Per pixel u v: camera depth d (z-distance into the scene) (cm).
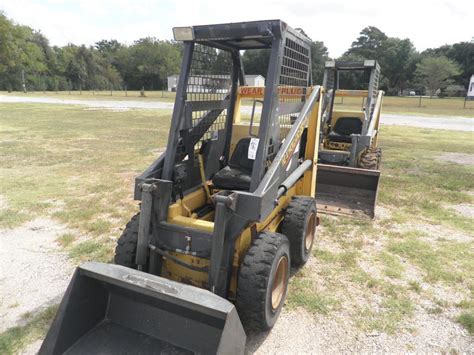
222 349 194
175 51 6550
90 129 1505
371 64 713
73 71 6856
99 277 234
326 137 784
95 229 489
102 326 255
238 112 400
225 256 261
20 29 5362
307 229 396
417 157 1030
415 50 7531
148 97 4334
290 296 346
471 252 442
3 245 444
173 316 242
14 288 355
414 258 425
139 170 818
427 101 4200
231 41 325
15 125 1603
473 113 2631
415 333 300
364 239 475
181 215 300
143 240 273
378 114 855
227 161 391
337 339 292
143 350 238
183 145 315
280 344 285
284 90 312
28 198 613
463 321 313
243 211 254
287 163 319
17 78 5644
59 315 230
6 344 280
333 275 386
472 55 6869
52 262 404
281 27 268
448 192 684
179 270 287
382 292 357
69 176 762
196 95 318
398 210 584
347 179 592
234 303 291
